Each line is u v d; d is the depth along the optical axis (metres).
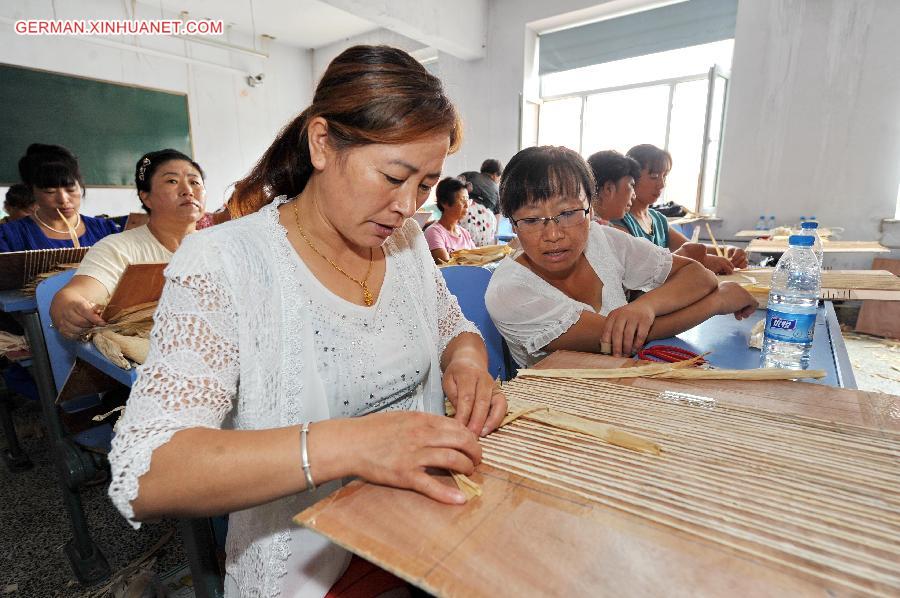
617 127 5.34
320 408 0.67
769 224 4.43
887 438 0.51
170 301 0.56
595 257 1.24
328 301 0.69
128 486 0.46
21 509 1.70
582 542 0.35
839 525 0.36
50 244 2.23
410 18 4.75
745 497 0.40
